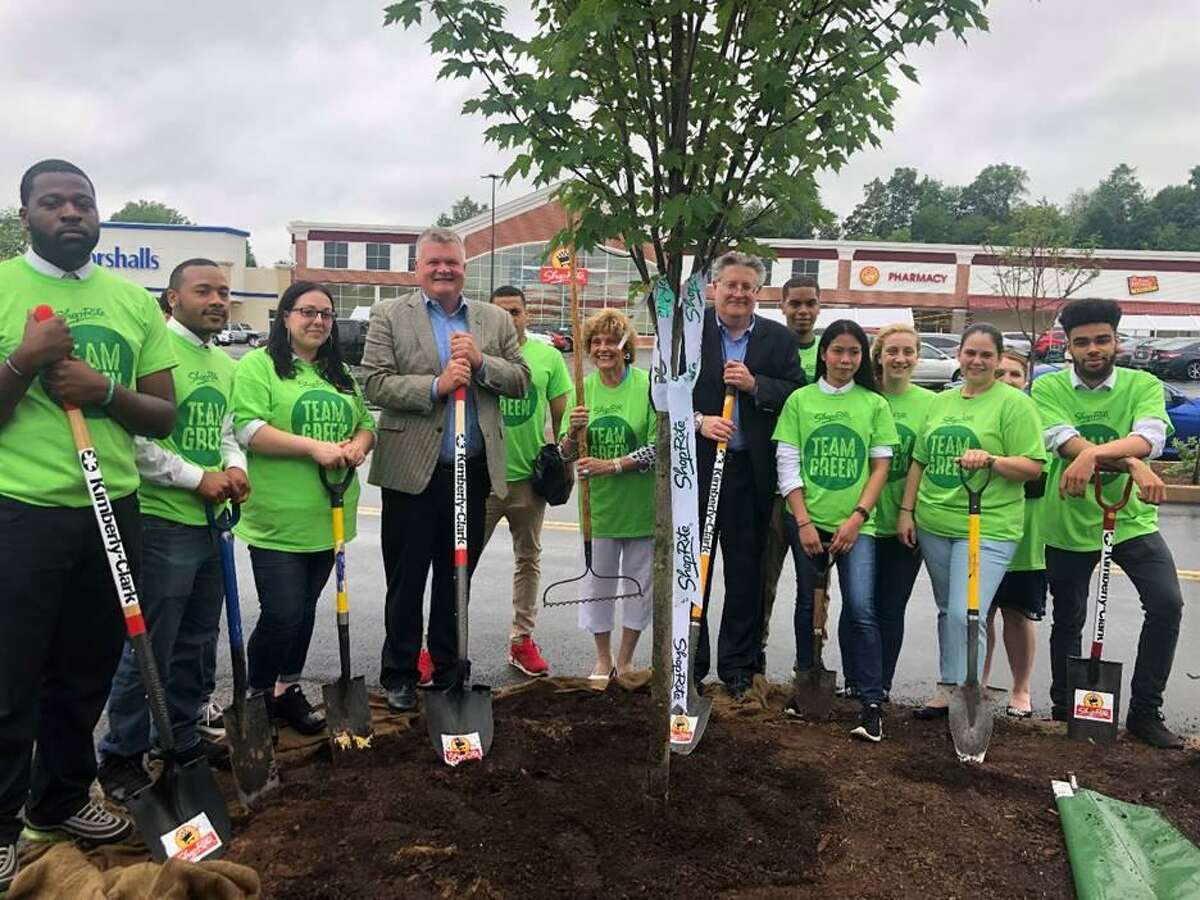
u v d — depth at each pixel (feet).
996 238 109.81
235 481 11.01
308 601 12.87
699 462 14.24
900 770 11.24
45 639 8.62
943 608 13.79
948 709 13.48
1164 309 149.48
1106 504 13.33
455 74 8.61
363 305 161.38
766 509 14.32
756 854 9.07
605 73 8.39
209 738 12.50
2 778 8.49
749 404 14.12
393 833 9.01
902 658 17.78
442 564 13.79
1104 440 13.48
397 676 13.57
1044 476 13.85
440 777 10.32
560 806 9.66
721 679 14.87
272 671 12.55
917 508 13.82
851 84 8.46
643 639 18.52
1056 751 12.33
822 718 13.26
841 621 13.79
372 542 26.11
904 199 364.17
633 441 15.11
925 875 8.95
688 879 8.57
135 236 158.92
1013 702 14.78
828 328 13.46
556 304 144.56
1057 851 9.50
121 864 9.21
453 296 13.33
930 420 13.87
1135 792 10.85
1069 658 13.06
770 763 11.14
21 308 8.48
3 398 8.01
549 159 8.36
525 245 143.64
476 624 19.11
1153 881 8.81
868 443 13.25
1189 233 294.25
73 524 8.64
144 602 10.57
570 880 8.45
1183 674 16.75
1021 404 13.03
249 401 11.94
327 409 12.39
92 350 8.75
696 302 9.46
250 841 9.09
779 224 9.22
